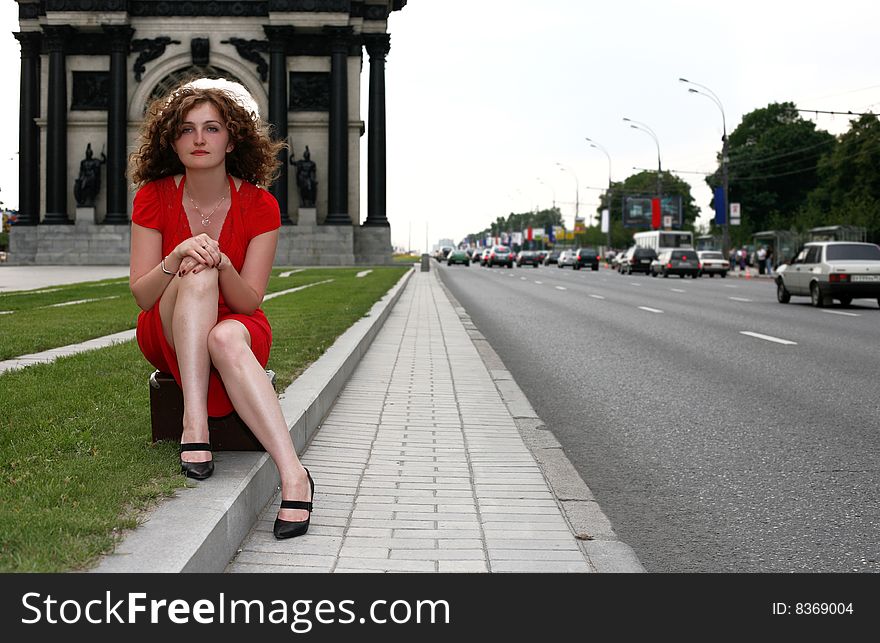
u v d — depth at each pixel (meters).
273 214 5.82
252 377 5.23
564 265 103.88
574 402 10.77
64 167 68.75
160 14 70.25
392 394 10.43
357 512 5.71
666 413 10.05
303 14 70.00
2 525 4.10
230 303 5.60
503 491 6.38
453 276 61.44
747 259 95.25
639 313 25.97
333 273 49.66
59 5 68.19
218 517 4.46
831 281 28.36
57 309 19.56
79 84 69.94
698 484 6.98
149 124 5.64
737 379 12.66
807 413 10.04
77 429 6.26
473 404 9.94
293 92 71.31
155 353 5.75
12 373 9.04
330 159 70.31
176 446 5.78
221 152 5.57
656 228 90.75
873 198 92.19
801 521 5.99
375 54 73.69
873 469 7.48
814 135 116.31
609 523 5.79
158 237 5.68
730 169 118.50
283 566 4.66
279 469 5.20
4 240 106.06
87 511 4.38
